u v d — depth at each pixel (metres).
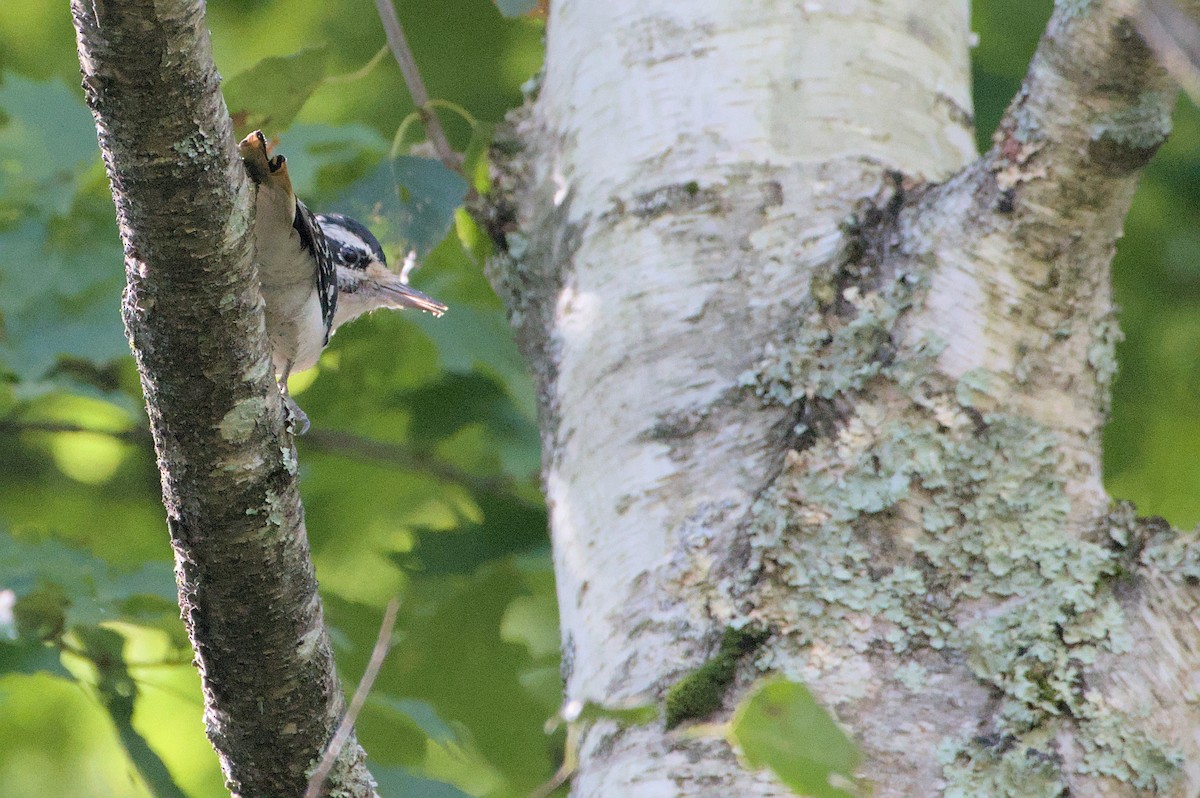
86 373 11.97
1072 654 5.52
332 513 12.66
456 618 11.32
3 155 11.10
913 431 5.95
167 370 4.82
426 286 12.20
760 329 6.45
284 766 5.54
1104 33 5.47
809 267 6.56
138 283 4.68
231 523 5.04
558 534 6.71
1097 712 5.39
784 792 5.29
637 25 7.38
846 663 5.57
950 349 6.03
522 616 12.93
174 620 9.46
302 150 11.15
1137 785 5.30
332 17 14.27
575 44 7.68
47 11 14.32
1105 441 13.75
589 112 7.39
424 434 12.30
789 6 7.23
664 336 6.57
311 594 5.34
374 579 12.77
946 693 5.50
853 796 4.23
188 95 4.31
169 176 4.43
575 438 6.71
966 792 5.27
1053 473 5.89
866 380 6.05
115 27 4.11
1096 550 5.73
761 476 6.05
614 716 4.64
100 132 4.41
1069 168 5.85
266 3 14.32
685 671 5.70
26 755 12.43
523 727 11.19
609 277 6.89
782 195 6.77
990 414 5.95
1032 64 5.91
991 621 5.62
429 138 9.11
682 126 7.04
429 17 13.99
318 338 7.57
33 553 9.48
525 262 7.62
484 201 8.29
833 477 5.91
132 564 9.91
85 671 9.55
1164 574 5.68
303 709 5.44
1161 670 5.49
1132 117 5.62
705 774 5.40
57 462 13.29
